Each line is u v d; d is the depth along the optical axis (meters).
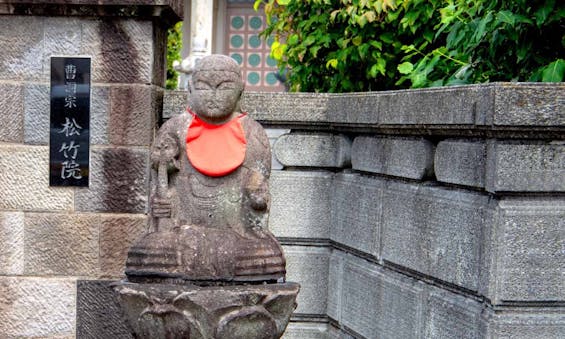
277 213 5.51
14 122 5.22
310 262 5.53
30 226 5.24
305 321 5.56
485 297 3.44
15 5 5.11
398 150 4.46
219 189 4.36
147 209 5.25
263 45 15.45
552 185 3.35
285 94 5.40
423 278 4.12
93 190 5.24
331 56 6.41
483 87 3.42
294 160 5.50
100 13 5.13
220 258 4.14
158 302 4.03
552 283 3.36
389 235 4.54
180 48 14.52
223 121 4.42
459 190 3.82
